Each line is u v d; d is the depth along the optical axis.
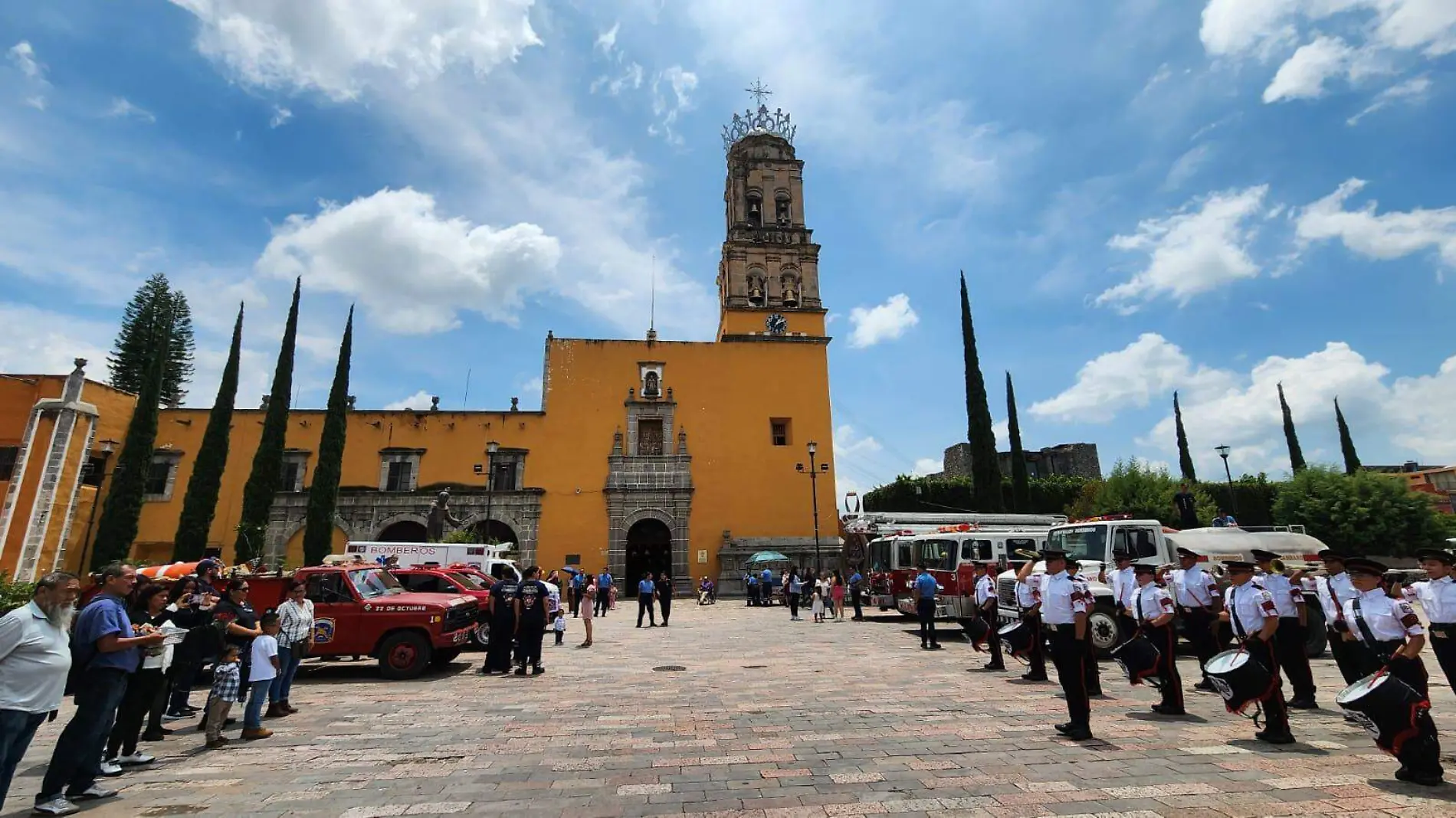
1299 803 5.18
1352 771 6.00
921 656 14.24
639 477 36.75
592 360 38.50
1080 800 5.27
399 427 36.03
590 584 17.08
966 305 39.25
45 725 9.29
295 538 33.59
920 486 42.19
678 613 27.78
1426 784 5.53
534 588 12.73
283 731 8.29
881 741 7.20
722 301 45.00
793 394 39.50
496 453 35.59
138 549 32.78
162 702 8.05
